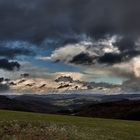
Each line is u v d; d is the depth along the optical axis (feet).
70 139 95.61
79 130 131.85
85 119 234.99
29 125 114.93
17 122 120.67
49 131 102.22
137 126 198.59
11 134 92.53
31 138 86.89
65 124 150.61
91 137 111.24
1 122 118.93
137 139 129.39
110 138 119.55
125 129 169.58
